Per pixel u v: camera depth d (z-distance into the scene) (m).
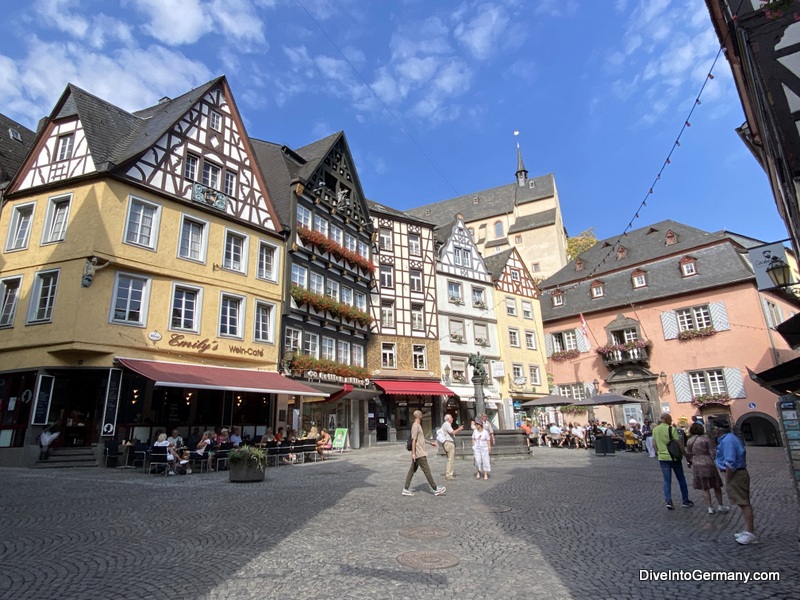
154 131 17.97
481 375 19.03
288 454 15.29
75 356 14.66
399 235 29.75
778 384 8.79
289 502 8.43
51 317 14.85
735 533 6.13
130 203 16.28
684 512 7.50
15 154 20.52
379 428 25.86
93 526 6.61
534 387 34.22
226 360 18.23
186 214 17.88
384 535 6.14
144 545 5.70
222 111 20.31
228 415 18.09
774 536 5.91
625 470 13.36
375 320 27.23
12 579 4.56
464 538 5.98
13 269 15.90
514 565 4.94
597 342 34.72
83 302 14.71
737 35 8.09
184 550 5.50
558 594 4.18
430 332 29.08
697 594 4.15
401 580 4.52
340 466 14.62
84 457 14.16
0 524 6.66
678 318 30.97
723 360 28.59
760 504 8.07
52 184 16.25
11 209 16.70
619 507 7.95
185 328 17.05
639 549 5.49
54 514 7.31
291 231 21.67
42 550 5.48
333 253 24.33
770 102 7.61
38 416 14.18
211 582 4.50
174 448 12.98
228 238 19.33
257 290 19.78
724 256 30.20
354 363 25.19
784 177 7.88
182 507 7.94
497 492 9.52
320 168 24.95
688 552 5.35
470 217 67.69
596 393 33.88
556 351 36.81
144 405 15.76
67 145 16.91
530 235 60.62
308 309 22.09
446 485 10.54
